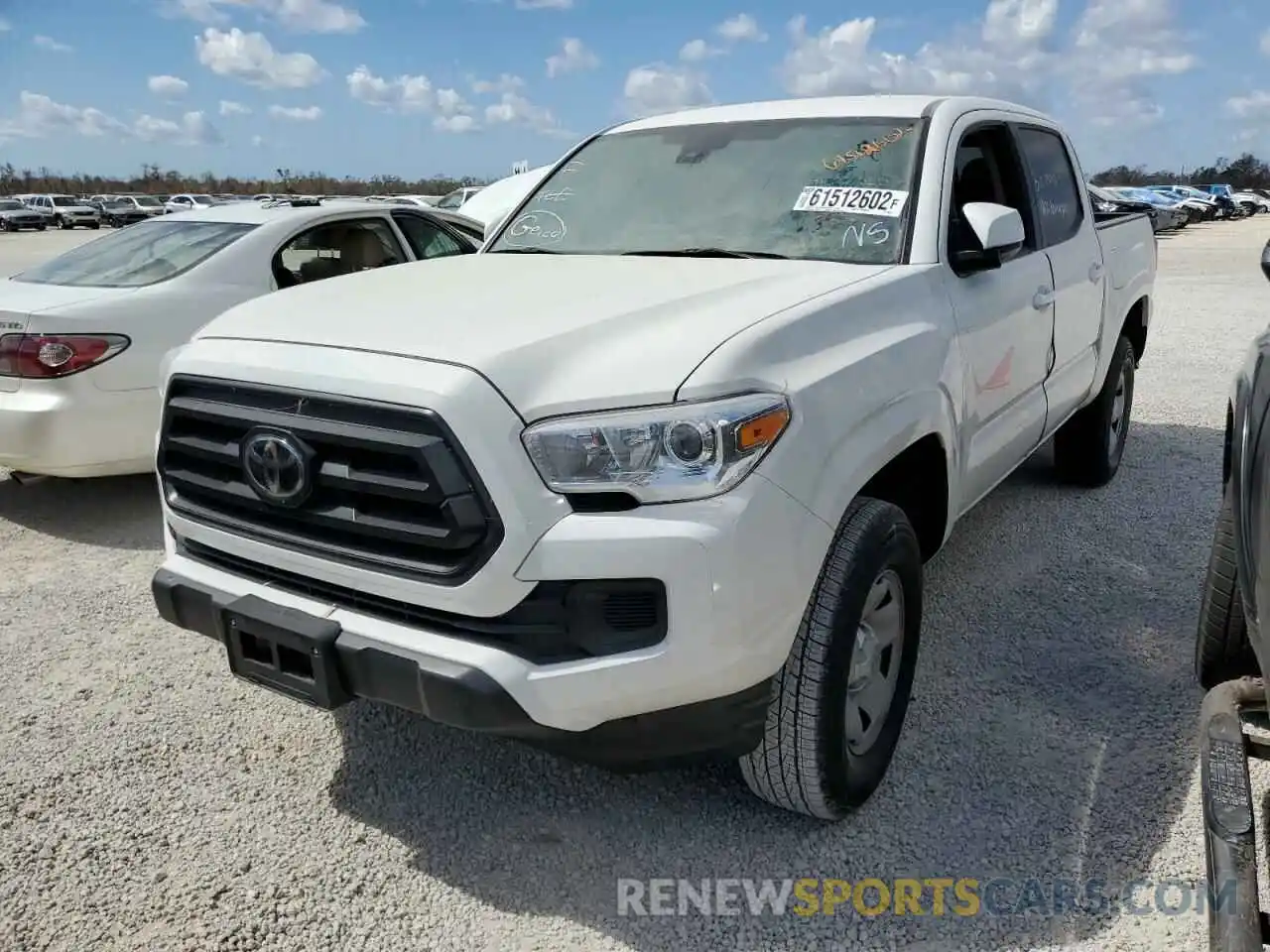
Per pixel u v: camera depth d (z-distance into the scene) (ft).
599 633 7.22
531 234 12.51
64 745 10.41
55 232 158.20
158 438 9.13
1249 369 8.54
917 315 9.67
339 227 20.45
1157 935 7.72
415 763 10.10
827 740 8.23
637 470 7.04
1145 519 16.51
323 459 7.66
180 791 9.64
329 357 7.70
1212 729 7.41
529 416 7.12
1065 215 14.56
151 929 7.87
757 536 7.22
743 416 7.22
